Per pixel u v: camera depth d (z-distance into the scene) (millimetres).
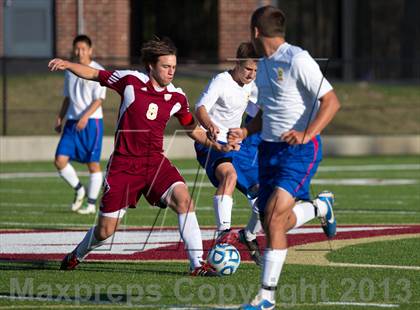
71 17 92625
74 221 42406
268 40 23812
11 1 95062
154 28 98562
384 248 33281
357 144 82688
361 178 64188
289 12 100188
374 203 49750
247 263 30516
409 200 51281
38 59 76375
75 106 45125
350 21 100688
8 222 41938
